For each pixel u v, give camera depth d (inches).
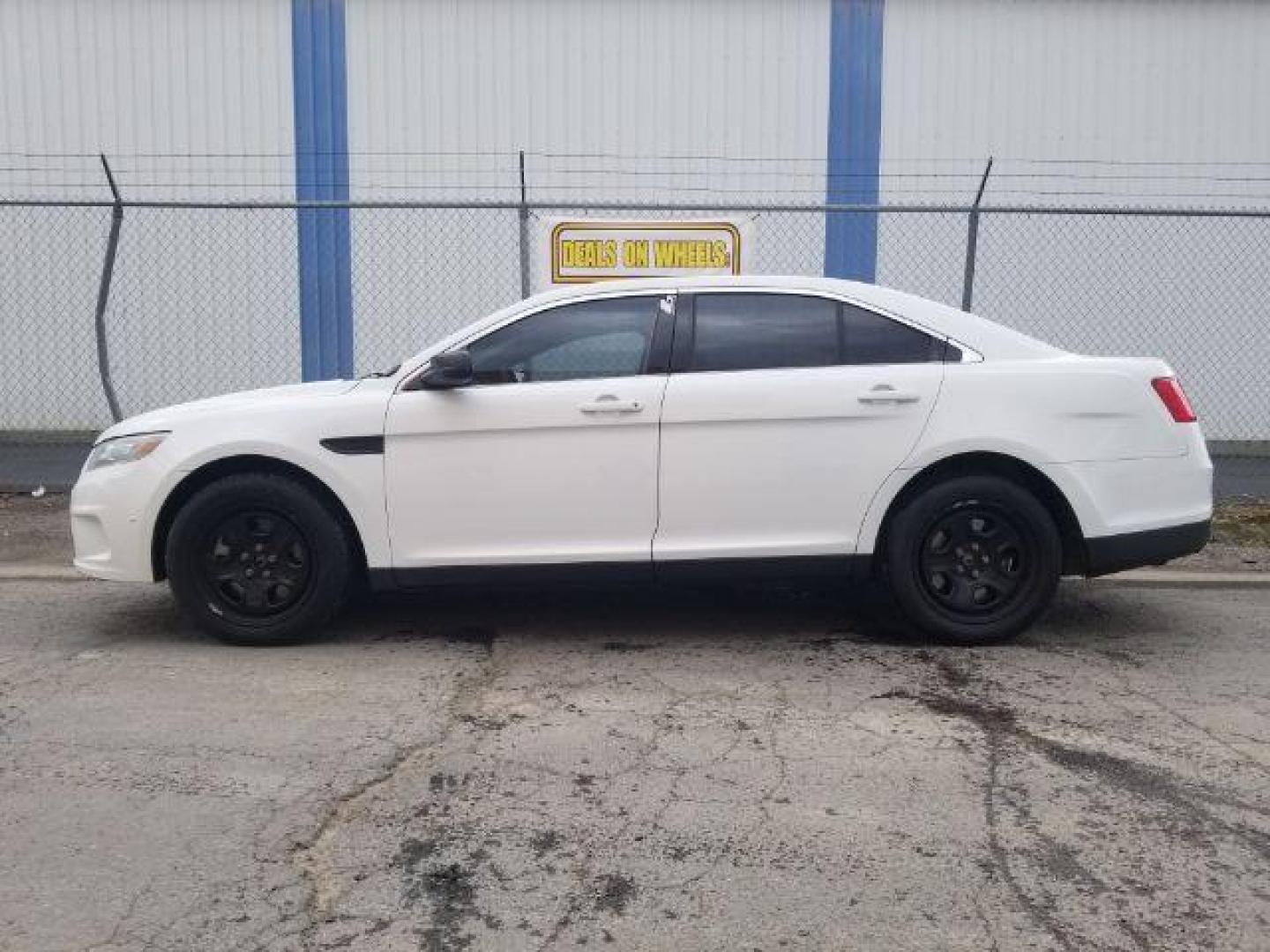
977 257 488.1
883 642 230.1
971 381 219.0
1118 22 481.1
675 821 148.9
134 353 487.8
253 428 217.6
